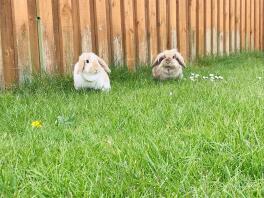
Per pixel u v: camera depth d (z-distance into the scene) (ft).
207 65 10.14
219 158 3.14
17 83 6.73
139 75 8.00
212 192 2.70
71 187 2.82
